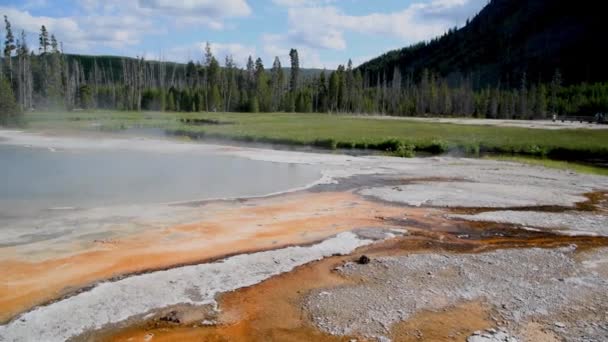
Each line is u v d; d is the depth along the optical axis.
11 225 11.27
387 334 6.57
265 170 21.50
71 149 28.83
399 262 9.45
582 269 9.24
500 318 7.07
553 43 145.12
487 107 95.38
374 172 21.53
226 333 6.57
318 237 11.12
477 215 13.69
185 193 15.78
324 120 66.81
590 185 19.34
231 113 87.19
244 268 8.93
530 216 13.66
